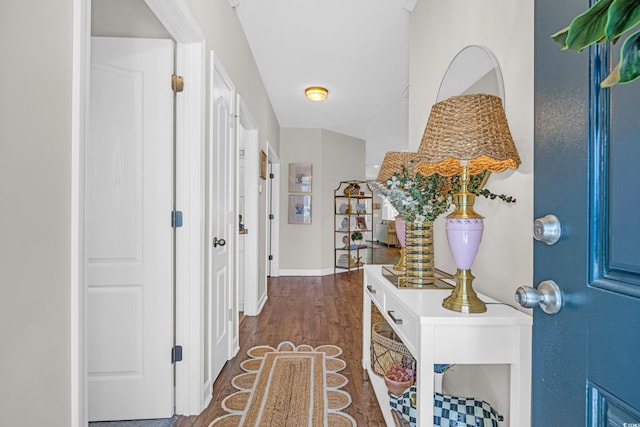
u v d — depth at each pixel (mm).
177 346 1863
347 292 4812
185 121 1849
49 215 807
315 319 3602
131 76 1803
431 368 1127
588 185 598
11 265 716
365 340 2305
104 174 1787
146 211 1805
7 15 697
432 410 1129
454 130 1150
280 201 6047
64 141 850
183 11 1593
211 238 2074
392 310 1529
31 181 757
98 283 1792
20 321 736
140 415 1816
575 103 633
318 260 6082
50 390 813
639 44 364
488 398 1460
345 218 6594
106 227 1791
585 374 595
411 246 1619
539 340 728
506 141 1128
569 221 645
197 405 1867
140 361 1813
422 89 2311
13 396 723
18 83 723
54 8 817
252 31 2959
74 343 877
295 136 6074
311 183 6094
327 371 2398
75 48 881
